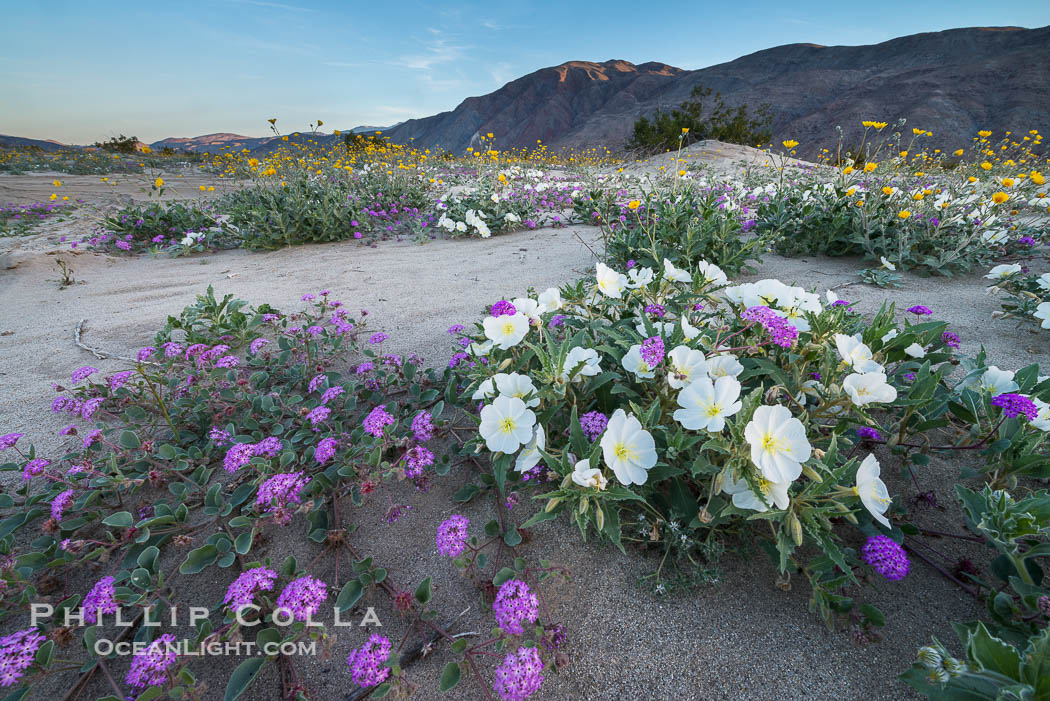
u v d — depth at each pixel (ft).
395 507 5.90
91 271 18.85
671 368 5.29
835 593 5.14
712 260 14.71
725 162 51.70
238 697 4.52
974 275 14.37
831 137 247.91
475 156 38.14
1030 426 5.66
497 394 5.93
